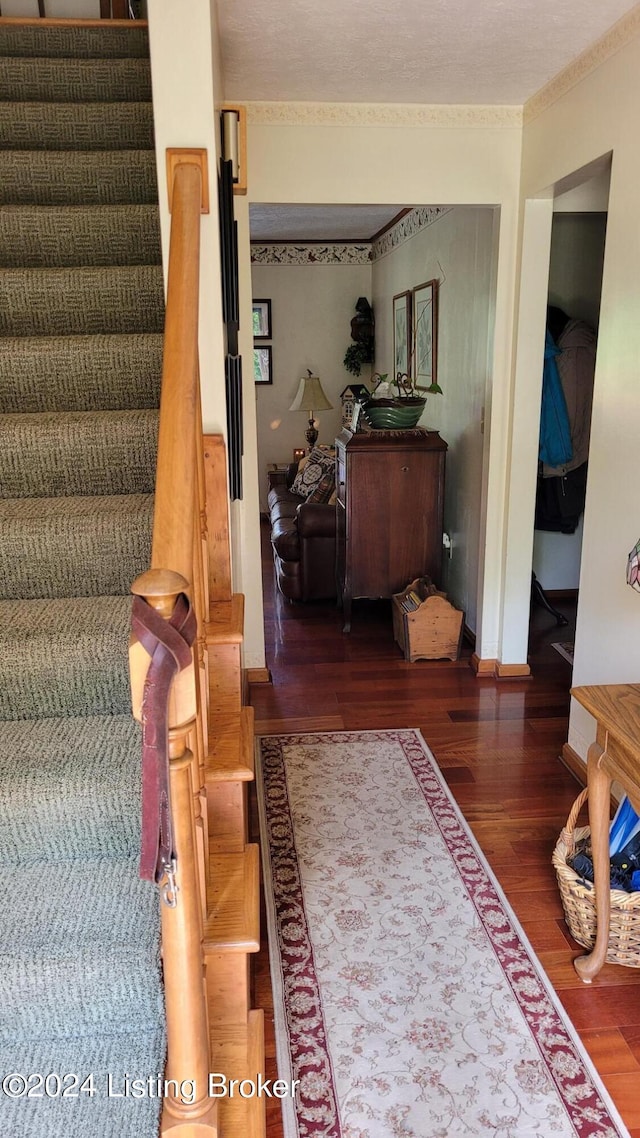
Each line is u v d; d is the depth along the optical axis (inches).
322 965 75.1
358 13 84.0
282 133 116.3
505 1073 63.7
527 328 126.3
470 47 94.5
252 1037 58.4
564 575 185.9
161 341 80.4
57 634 63.0
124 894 53.8
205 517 58.1
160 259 91.4
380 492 158.9
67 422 74.9
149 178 96.7
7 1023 50.4
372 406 161.6
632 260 86.9
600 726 69.3
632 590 90.6
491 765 112.0
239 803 58.1
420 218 191.9
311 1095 61.8
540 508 173.0
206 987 52.3
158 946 49.6
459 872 88.7
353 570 163.0
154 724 34.1
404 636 151.3
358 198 120.0
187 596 35.6
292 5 81.6
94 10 122.9
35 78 104.4
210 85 63.3
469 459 152.7
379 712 129.3
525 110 117.6
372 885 86.5
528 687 139.0
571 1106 60.9
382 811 100.6
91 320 86.4
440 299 173.3
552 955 76.6
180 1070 44.6
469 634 158.6
